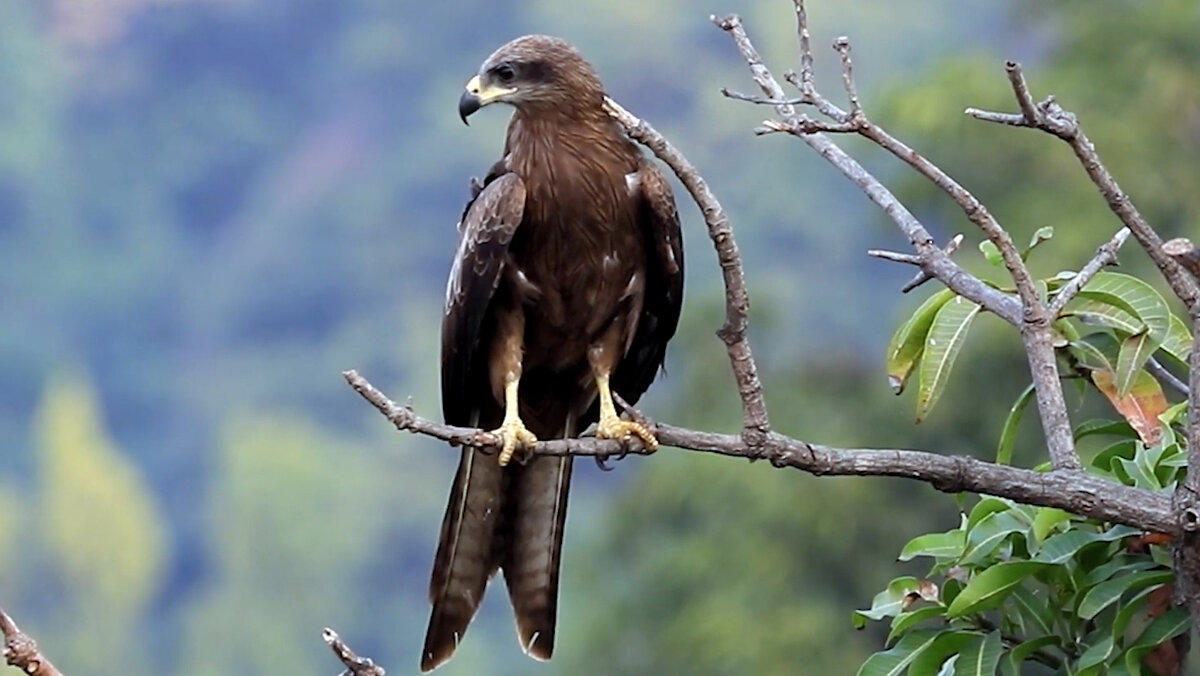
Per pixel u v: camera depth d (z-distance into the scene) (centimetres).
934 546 553
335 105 7081
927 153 1738
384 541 4766
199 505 5369
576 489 3747
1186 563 505
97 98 7400
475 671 3503
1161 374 579
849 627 1465
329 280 6053
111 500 4900
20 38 7400
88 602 4806
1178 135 1773
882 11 5831
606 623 1577
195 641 4550
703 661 1477
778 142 4900
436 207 6122
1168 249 490
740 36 551
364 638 4553
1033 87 1803
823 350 1681
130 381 6022
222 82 7375
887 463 511
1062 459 521
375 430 5353
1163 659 534
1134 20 1823
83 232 6819
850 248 4600
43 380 6116
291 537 4650
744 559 1505
